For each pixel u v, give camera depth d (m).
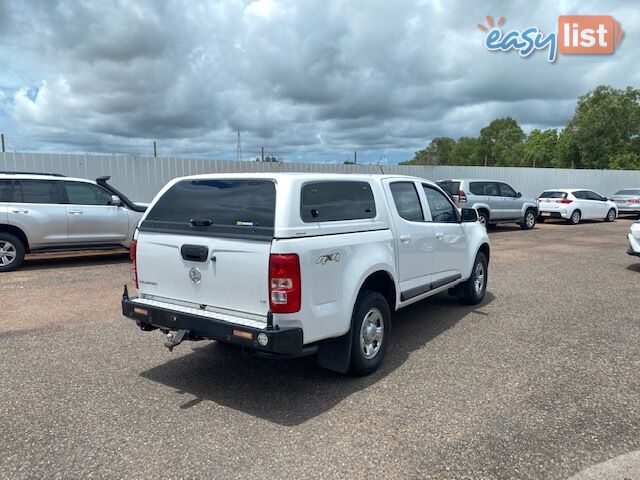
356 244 4.09
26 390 3.99
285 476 2.83
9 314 6.23
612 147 54.47
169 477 2.82
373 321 4.39
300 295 3.49
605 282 8.56
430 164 25.19
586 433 3.32
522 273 9.42
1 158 12.65
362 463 2.96
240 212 3.76
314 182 3.87
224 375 4.36
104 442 3.19
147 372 4.41
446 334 5.54
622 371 4.43
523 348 5.05
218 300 3.81
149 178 14.84
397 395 3.92
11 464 2.94
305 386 4.12
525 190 26.77
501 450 3.10
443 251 5.75
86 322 5.91
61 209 9.62
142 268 4.37
